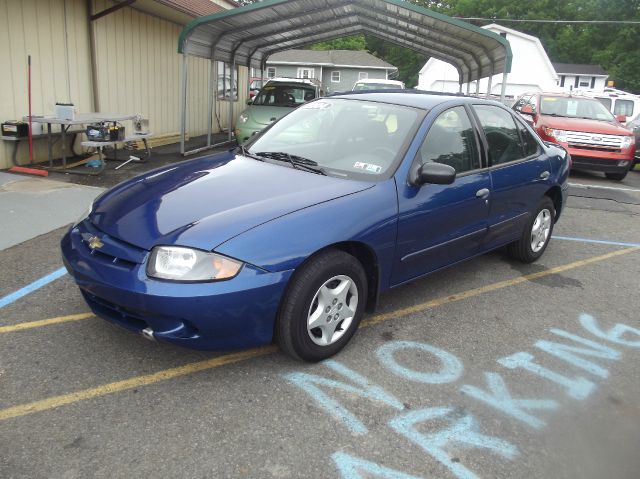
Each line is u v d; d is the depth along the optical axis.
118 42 10.66
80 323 3.73
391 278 3.78
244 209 3.14
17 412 2.80
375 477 2.51
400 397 3.12
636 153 12.84
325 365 3.41
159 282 2.83
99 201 3.60
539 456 2.72
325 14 12.20
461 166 4.27
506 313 4.34
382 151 3.88
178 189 3.46
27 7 8.35
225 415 2.88
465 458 2.67
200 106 14.86
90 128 8.26
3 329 3.61
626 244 6.58
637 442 2.86
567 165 5.82
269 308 3.03
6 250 5.05
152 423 2.79
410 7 10.48
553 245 6.38
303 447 2.67
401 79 62.62
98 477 2.41
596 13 54.25
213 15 10.05
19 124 8.08
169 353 3.44
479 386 3.28
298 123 4.51
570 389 3.32
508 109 5.15
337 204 3.34
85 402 2.92
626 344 3.94
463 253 4.46
